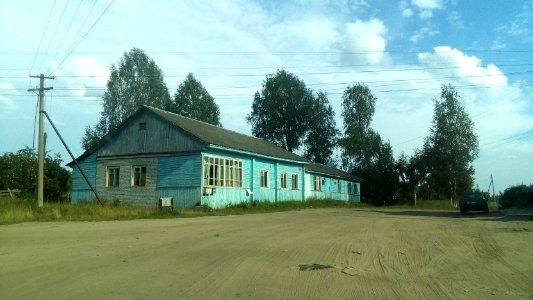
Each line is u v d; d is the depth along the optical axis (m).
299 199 40.50
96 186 31.31
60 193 38.75
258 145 37.28
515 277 8.09
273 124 62.88
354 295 6.67
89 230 15.05
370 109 61.12
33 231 14.67
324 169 48.19
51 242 11.90
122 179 30.41
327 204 42.19
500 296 6.73
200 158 27.61
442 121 52.03
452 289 7.14
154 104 52.94
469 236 14.52
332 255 10.11
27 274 7.79
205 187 27.55
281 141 64.00
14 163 38.03
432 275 8.21
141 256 9.70
